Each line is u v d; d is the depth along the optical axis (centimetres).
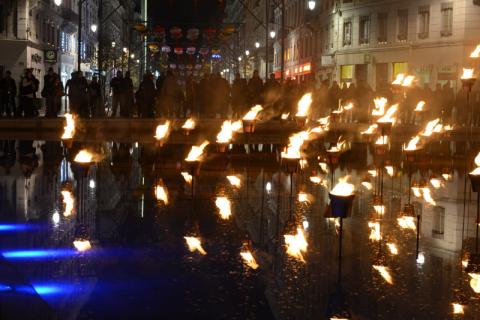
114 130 2734
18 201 1045
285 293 578
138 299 557
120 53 8369
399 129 2825
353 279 623
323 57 6038
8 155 1734
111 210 978
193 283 607
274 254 718
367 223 896
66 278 618
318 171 1481
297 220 912
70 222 885
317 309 535
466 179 1358
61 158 1677
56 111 3092
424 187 1238
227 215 946
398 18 5012
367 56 5388
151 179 1322
